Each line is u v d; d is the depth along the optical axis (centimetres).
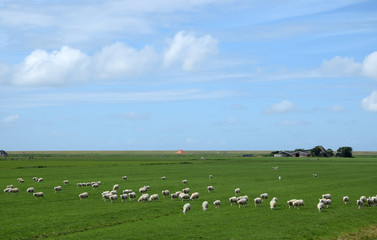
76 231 3416
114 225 3656
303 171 10875
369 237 3250
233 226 3506
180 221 3728
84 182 7769
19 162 16612
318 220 3753
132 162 16612
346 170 11244
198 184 7262
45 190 6359
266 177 8894
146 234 3231
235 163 15662
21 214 4125
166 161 17800
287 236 3184
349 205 4666
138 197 5481
